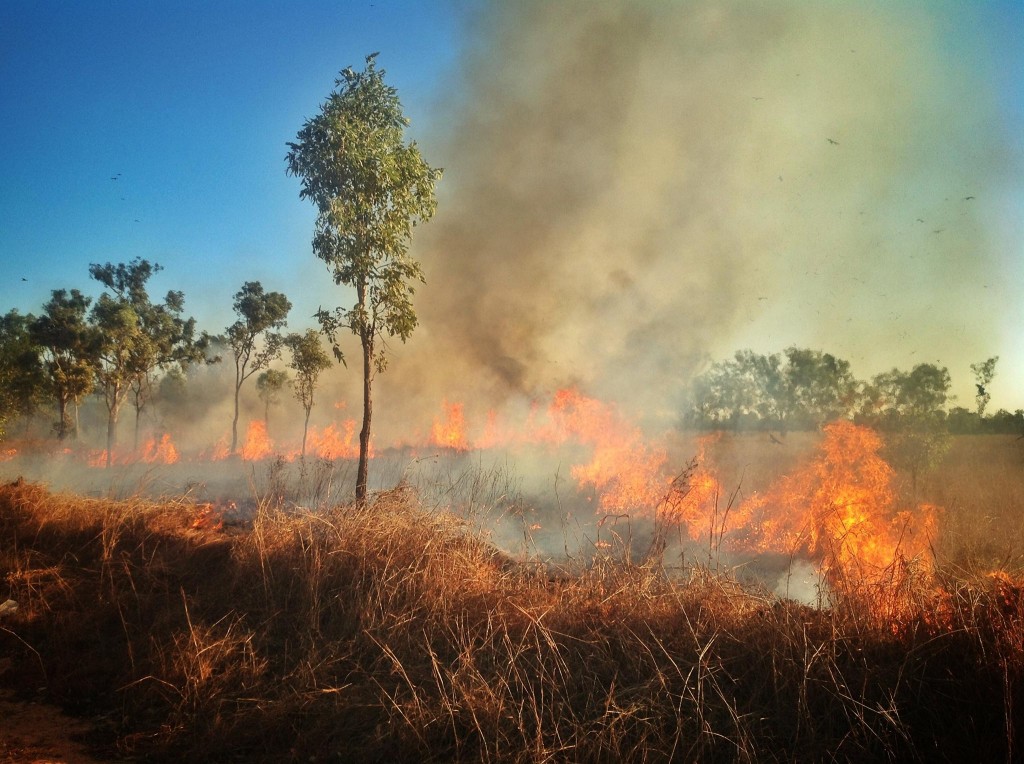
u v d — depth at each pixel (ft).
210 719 15.80
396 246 33.09
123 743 15.19
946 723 14.24
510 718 14.84
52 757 14.51
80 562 25.68
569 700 15.42
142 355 106.42
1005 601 16.38
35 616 21.56
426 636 17.93
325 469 35.81
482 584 20.24
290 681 17.07
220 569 23.82
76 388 99.91
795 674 15.30
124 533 27.35
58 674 18.37
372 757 14.39
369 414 33.35
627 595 19.38
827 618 17.25
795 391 107.24
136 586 23.02
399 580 20.57
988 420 102.53
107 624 21.11
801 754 13.66
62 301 100.58
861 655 15.93
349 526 23.53
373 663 17.56
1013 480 49.93
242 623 19.88
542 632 17.49
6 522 28.45
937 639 15.69
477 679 16.01
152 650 18.63
